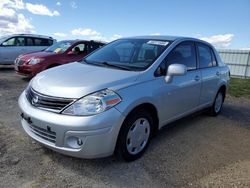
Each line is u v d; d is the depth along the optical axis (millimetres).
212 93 5488
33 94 3457
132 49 4398
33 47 13211
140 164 3525
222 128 5176
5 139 4055
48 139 3240
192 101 4773
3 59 12297
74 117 3025
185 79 4430
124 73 3654
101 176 3188
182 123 5328
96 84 3250
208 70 5250
